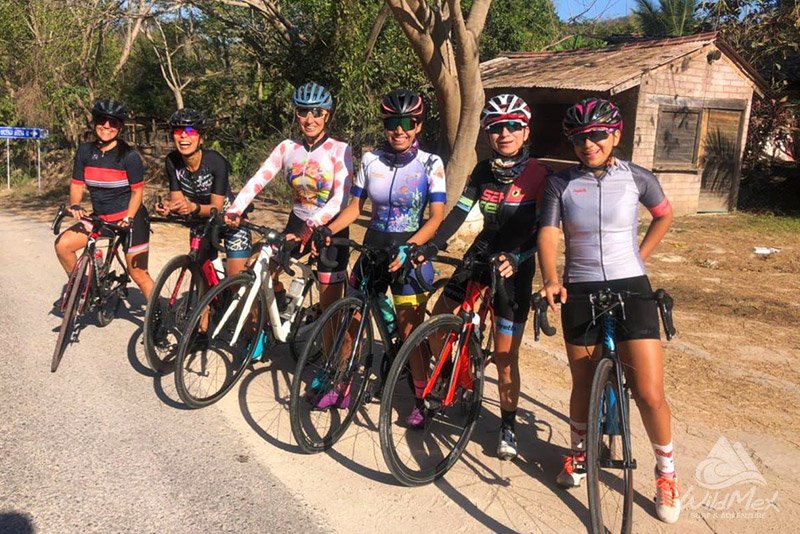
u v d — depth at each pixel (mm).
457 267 3803
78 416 4234
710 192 13953
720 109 13664
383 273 4055
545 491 3623
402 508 3434
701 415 4469
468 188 3852
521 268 3818
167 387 4703
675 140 13305
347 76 14375
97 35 20422
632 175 3277
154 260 8742
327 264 3998
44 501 3352
